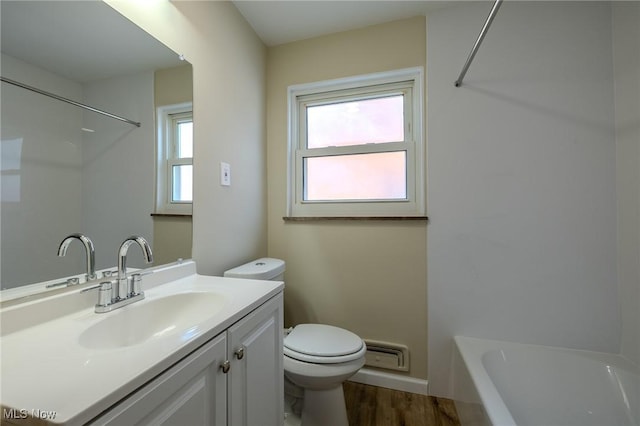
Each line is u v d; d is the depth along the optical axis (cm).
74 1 81
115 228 92
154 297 89
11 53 68
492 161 148
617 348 133
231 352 73
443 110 154
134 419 46
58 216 77
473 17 151
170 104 112
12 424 39
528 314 144
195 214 123
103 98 89
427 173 157
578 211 138
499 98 147
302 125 190
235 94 153
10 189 67
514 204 145
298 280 183
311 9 155
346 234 173
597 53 136
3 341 60
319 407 124
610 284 134
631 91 125
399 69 164
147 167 103
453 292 153
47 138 75
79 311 77
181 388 57
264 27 170
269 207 189
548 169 141
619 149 131
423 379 158
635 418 115
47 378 46
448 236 154
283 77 187
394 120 174
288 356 123
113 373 47
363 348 129
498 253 147
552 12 141
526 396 129
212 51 134
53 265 75
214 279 112
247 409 81
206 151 129
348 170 182
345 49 174
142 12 100
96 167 87
